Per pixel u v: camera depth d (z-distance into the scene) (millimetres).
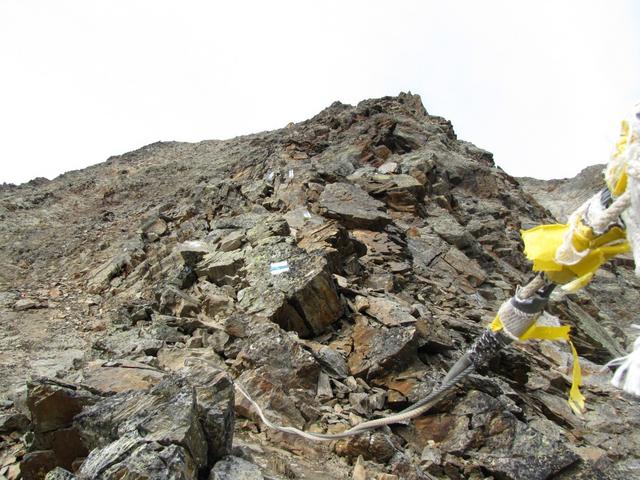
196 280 12672
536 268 1474
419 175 22391
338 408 8031
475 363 1511
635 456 9375
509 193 29719
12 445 6875
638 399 1258
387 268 14180
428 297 13836
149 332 10562
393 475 6340
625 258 26141
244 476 4906
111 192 33750
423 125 32750
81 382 7113
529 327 1489
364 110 33000
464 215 23219
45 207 30734
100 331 12492
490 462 7355
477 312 13820
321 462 6812
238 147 43625
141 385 6980
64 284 16891
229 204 19562
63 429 5648
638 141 1249
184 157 45594
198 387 5539
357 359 9273
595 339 16156
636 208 1238
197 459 4840
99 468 4336
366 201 17406
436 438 7840
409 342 9188
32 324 13109
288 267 11133
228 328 9711
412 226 19016
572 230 1360
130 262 16859
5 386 9375
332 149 26125
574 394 1501
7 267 19516
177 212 19938
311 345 9445
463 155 31406
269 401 7754
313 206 17062
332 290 10367
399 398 8375
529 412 9289
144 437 4629
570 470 7285
